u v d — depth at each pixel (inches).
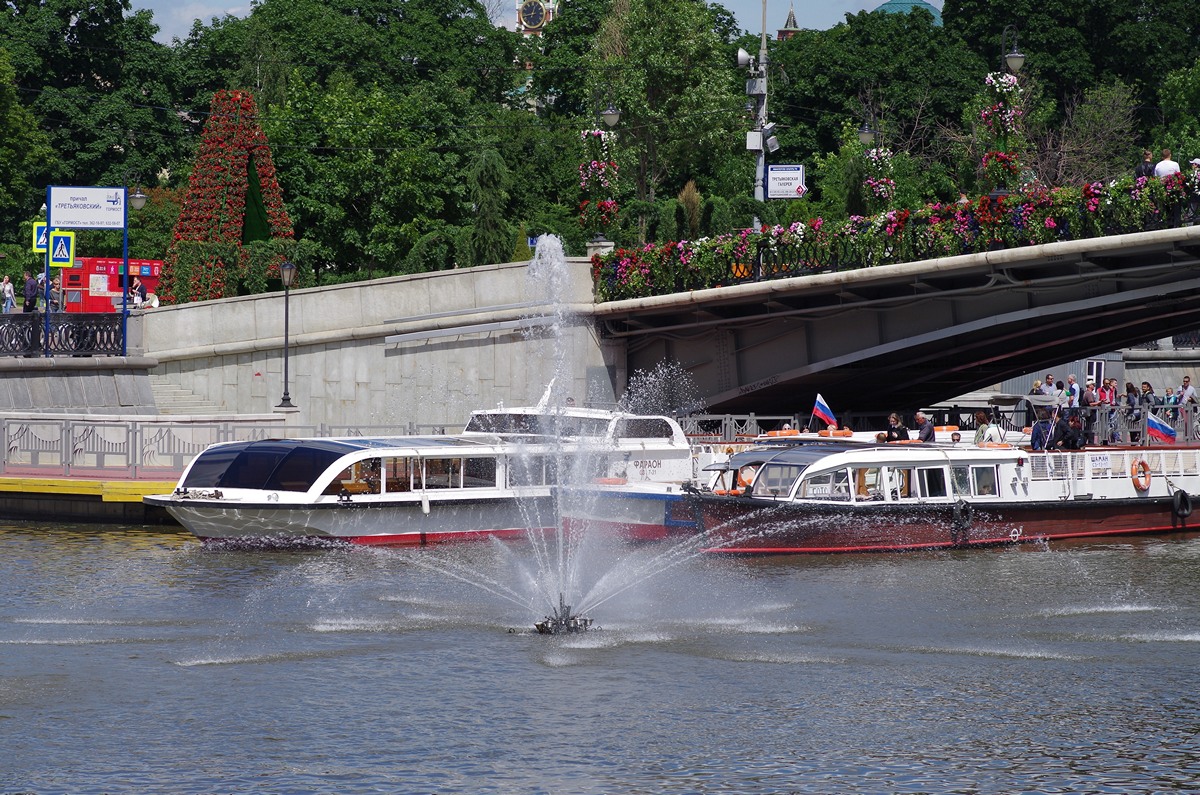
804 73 5639.8
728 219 3444.9
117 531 2229.3
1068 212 2351.1
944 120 5482.3
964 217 2476.6
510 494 2191.2
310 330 2977.4
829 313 2758.4
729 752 1094.4
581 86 5851.4
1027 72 5433.1
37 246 2837.1
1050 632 1530.5
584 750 1098.7
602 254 2992.1
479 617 1587.1
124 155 5044.3
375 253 4313.5
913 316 2650.1
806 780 1034.7
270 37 5014.8
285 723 1167.0
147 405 2928.2
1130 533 2343.8
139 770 1051.3
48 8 4916.3
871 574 1916.8
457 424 2928.2
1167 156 2290.8
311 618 1577.3
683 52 4926.2
